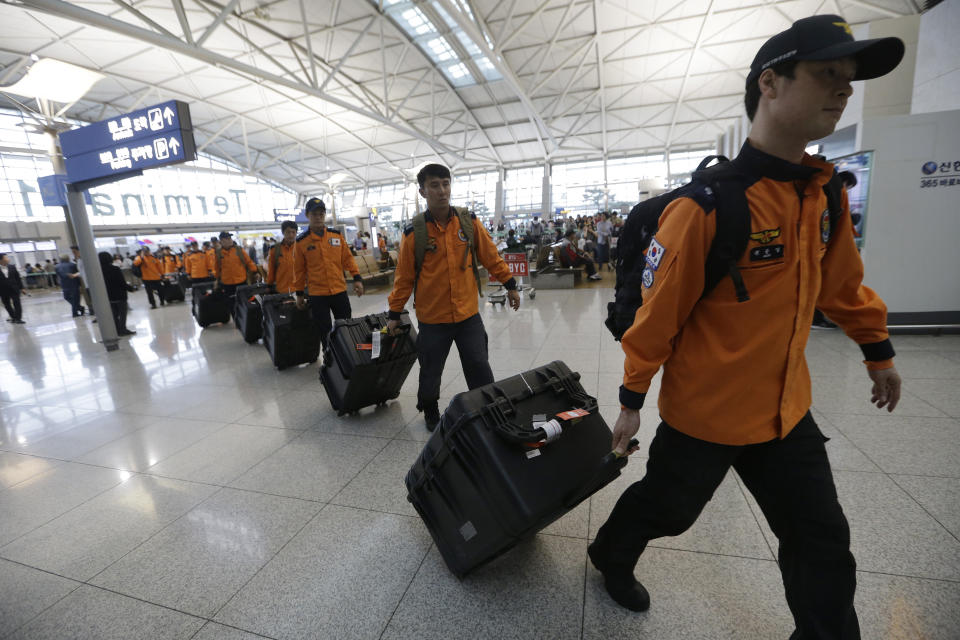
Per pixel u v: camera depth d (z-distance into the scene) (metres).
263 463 2.68
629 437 1.12
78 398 4.16
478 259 2.75
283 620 1.56
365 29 16.25
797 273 1.00
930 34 4.86
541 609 1.52
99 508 2.34
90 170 5.39
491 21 16.94
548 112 25.86
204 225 32.38
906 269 4.06
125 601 1.70
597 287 8.74
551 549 1.79
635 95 23.81
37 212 25.58
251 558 1.88
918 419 2.54
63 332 8.08
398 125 22.47
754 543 1.74
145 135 4.84
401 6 16.31
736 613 1.44
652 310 1.04
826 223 1.02
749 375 1.05
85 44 18.16
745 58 20.12
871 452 2.26
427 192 2.49
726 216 0.96
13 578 1.87
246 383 4.27
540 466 1.46
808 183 0.97
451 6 12.09
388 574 1.73
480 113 26.55
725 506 1.96
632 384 1.09
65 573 1.87
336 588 1.68
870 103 5.75
